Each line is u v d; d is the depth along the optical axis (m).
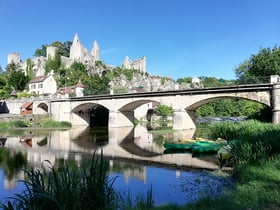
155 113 92.12
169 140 35.00
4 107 76.44
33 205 6.96
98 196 8.23
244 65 66.12
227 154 18.03
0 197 12.10
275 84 34.19
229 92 38.91
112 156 23.67
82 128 58.09
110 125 55.97
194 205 8.83
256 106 51.19
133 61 161.88
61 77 114.31
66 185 7.25
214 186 12.52
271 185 10.20
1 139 36.88
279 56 49.41
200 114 93.31
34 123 59.62
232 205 8.26
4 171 17.52
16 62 140.00
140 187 13.16
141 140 36.06
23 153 25.34
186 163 19.86
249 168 13.18
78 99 61.00
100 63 140.25
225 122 31.69
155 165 19.27
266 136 16.88
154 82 153.50
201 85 45.88
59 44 148.88
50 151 26.77
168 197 11.38
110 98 55.75
